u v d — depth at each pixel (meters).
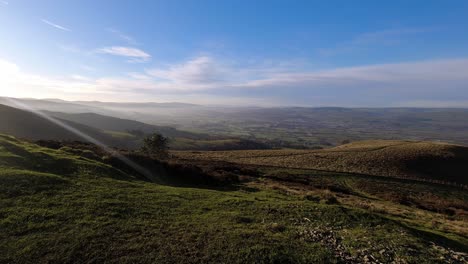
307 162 59.94
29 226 10.30
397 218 19.16
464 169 55.56
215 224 12.26
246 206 15.80
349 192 33.78
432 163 57.41
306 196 22.30
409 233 13.58
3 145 19.92
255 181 31.41
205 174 28.34
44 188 14.06
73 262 8.55
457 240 14.24
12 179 14.05
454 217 25.02
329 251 10.59
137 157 27.91
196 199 16.34
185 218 12.77
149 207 13.72
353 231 13.12
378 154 63.47
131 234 10.52
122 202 13.77
